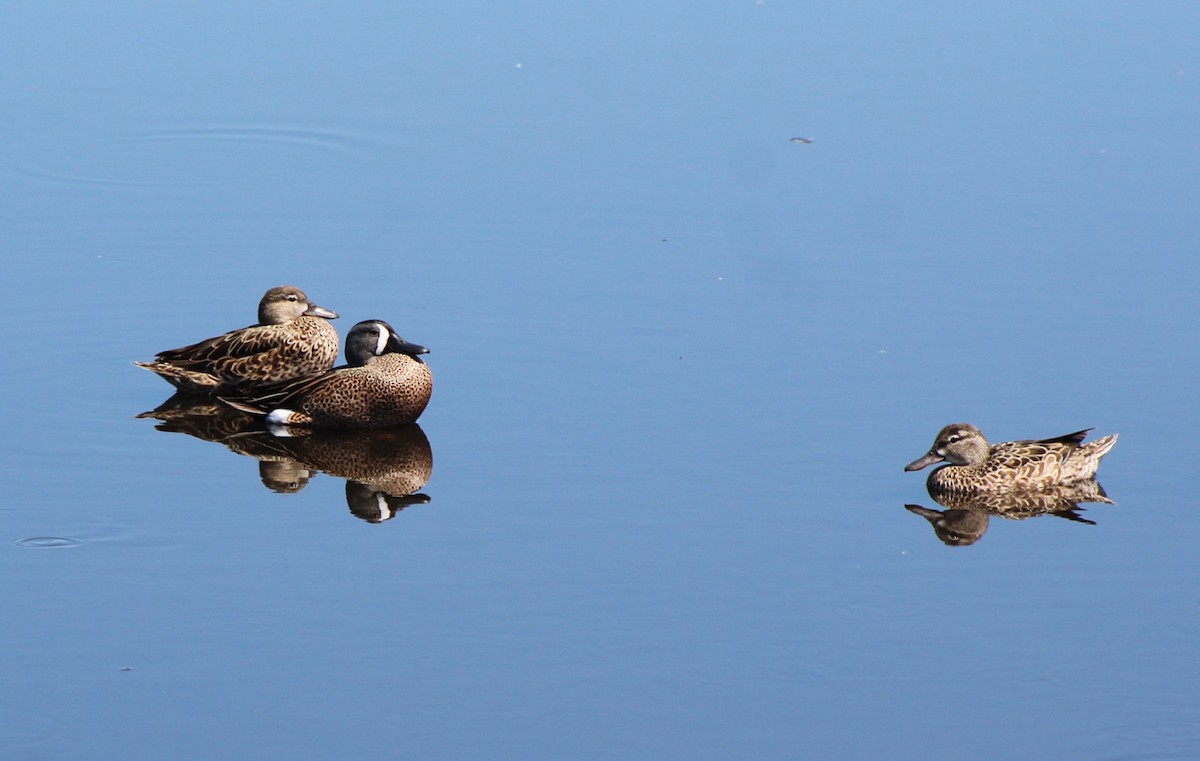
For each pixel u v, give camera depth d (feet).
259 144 89.15
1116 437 55.31
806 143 87.35
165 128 91.35
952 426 54.95
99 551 48.03
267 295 66.54
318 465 56.29
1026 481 54.24
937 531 50.26
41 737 37.65
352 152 87.86
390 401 60.44
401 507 51.88
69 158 86.94
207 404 63.46
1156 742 38.11
